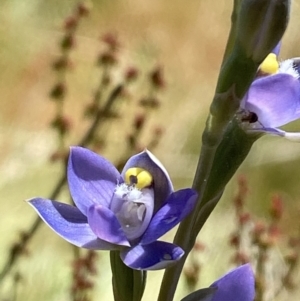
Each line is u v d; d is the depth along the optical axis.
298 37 0.77
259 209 0.63
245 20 0.26
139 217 0.27
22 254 0.45
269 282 0.48
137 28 0.80
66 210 0.27
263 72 0.28
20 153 0.64
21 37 0.75
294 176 0.66
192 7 0.84
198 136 0.68
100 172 0.27
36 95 0.70
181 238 0.27
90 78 0.69
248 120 0.27
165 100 0.71
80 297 0.42
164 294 0.28
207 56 0.80
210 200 0.27
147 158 0.27
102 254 0.57
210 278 0.54
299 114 0.27
